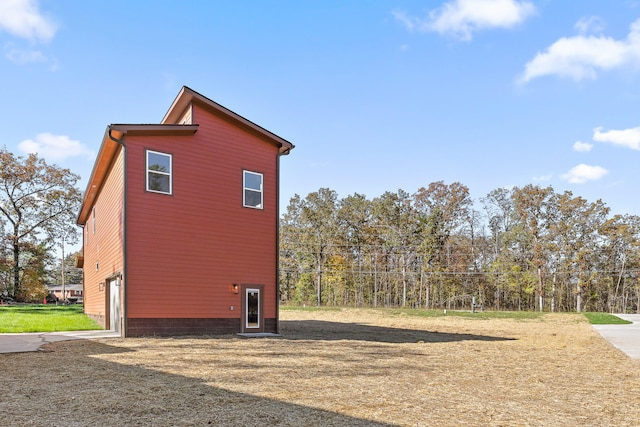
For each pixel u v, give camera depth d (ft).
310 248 175.01
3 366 26.68
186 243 45.11
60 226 137.28
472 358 36.11
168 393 21.17
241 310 47.80
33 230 135.13
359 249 174.29
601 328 70.38
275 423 17.16
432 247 164.35
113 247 47.85
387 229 174.40
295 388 22.99
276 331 49.93
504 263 160.97
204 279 45.85
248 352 34.73
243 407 19.19
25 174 131.34
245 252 48.70
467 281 163.63
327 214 179.52
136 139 43.34
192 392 21.49
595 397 23.35
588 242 153.07
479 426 17.66
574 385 26.37
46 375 24.39
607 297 153.79
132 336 41.57
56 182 136.98
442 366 31.78
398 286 170.50
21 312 74.64
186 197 45.47
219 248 47.01
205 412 18.33
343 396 21.63
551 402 21.98
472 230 169.78
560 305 155.43
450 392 23.43
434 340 49.21
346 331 56.08
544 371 30.96
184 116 49.06
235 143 49.14
